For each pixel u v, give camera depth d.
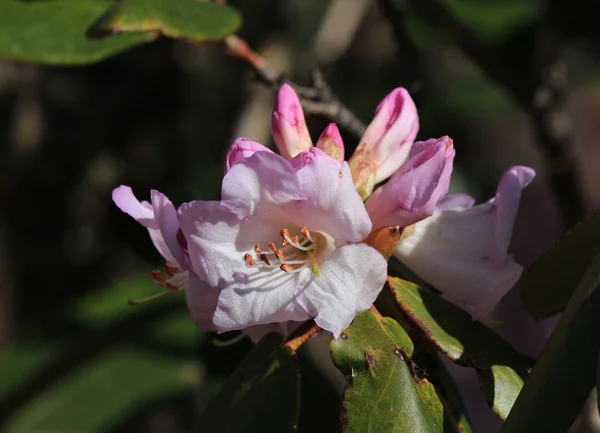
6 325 0.83
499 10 0.77
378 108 0.48
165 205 0.45
